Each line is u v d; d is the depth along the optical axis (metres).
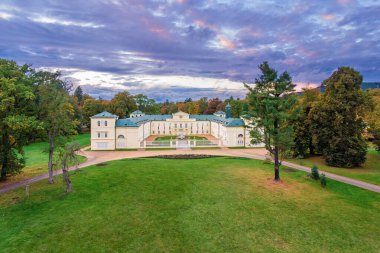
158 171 39.19
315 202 25.94
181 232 19.41
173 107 167.38
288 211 23.55
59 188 29.97
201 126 110.62
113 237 18.62
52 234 19.00
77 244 17.67
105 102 143.50
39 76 32.69
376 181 34.41
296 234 19.34
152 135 107.06
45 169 41.88
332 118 44.00
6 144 32.44
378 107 42.97
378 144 45.47
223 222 21.14
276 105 32.31
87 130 122.75
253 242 18.16
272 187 30.88
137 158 53.22
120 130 69.94
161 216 22.23
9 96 28.14
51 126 32.22
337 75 44.66
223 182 32.97
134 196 27.33
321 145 47.47
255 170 40.50
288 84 31.88
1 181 33.94
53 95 31.67
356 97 42.75
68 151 28.77
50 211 23.17
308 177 35.78
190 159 51.69
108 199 26.36
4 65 29.83
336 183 33.22
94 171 39.09
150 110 151.38
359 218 22.16
